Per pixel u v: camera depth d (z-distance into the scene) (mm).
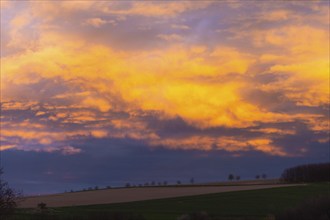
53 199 96688
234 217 57844
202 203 80188
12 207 47594
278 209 61906
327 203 51500
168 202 84188
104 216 52281
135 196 100812
